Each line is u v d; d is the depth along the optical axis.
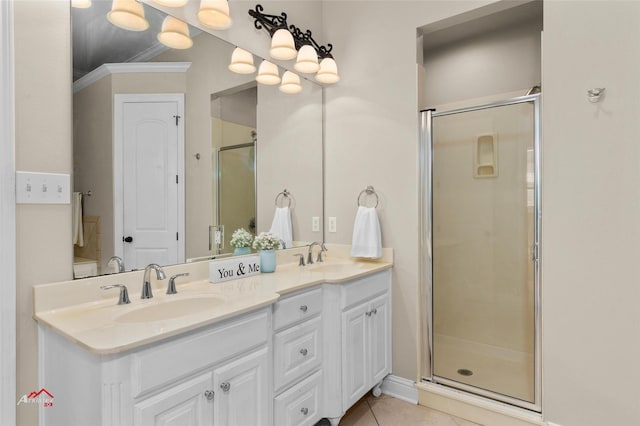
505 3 1.96
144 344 1.05
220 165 1.97
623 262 1.61
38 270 1.28
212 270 1.76
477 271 2.18
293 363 1.67
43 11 1.30
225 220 1.99
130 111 1.57
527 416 1.86
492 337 2.13
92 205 1.44
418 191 2.26
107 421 1.00
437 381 2.22
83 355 1.07
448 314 2.26
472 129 2.15
